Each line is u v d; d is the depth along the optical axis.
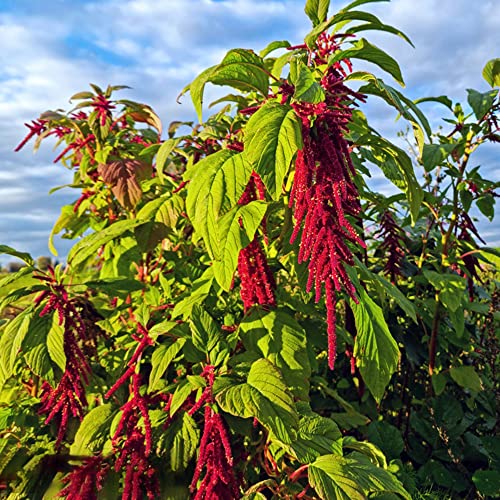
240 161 0.67
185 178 0.72
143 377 0.94
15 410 0.95
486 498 1.21
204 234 0.65
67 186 1.20
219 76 0.71
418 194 0.80
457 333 1.25
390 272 1.34
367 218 1.16
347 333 1.01
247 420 0.75
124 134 1.32
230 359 0.73
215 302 0.89
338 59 0.68
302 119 0.62
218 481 0.63
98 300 0.97
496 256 1.27
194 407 0.67
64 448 0.90
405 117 0.67
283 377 0.70
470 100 1.21
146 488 0.73
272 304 0.78
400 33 0.69
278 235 0.91
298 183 0.61
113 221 1.18
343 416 1.02
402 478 1.12
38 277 0.80
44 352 0.73
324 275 0.57
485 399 1.45
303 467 0.73
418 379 1.47
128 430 0.73
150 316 0.91
